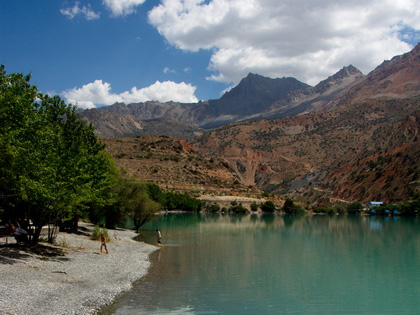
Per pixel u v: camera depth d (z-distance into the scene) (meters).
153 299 24.08
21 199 30.42
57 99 42.69
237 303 24.86
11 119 27.02
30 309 18.59
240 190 196.75
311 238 69.75
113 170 58.34
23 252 30.25
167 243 54.44
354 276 36.09
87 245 41.69
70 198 32.41
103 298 22.72
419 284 33.19
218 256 43.88
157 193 128.75
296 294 28.23
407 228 98.31
